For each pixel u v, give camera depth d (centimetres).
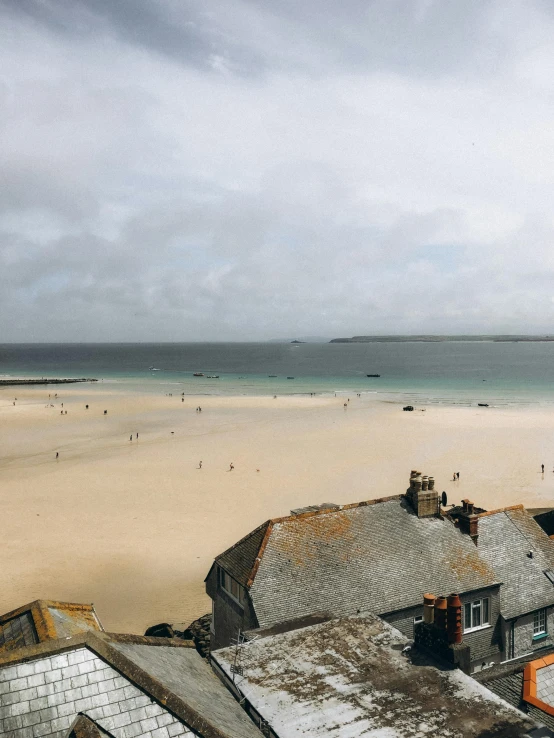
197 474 7325
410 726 1256
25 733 959
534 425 10700
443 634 1562
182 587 4056
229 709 1297
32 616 1389
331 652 1605
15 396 15850
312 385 19250
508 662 1886
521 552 2911
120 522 5491
